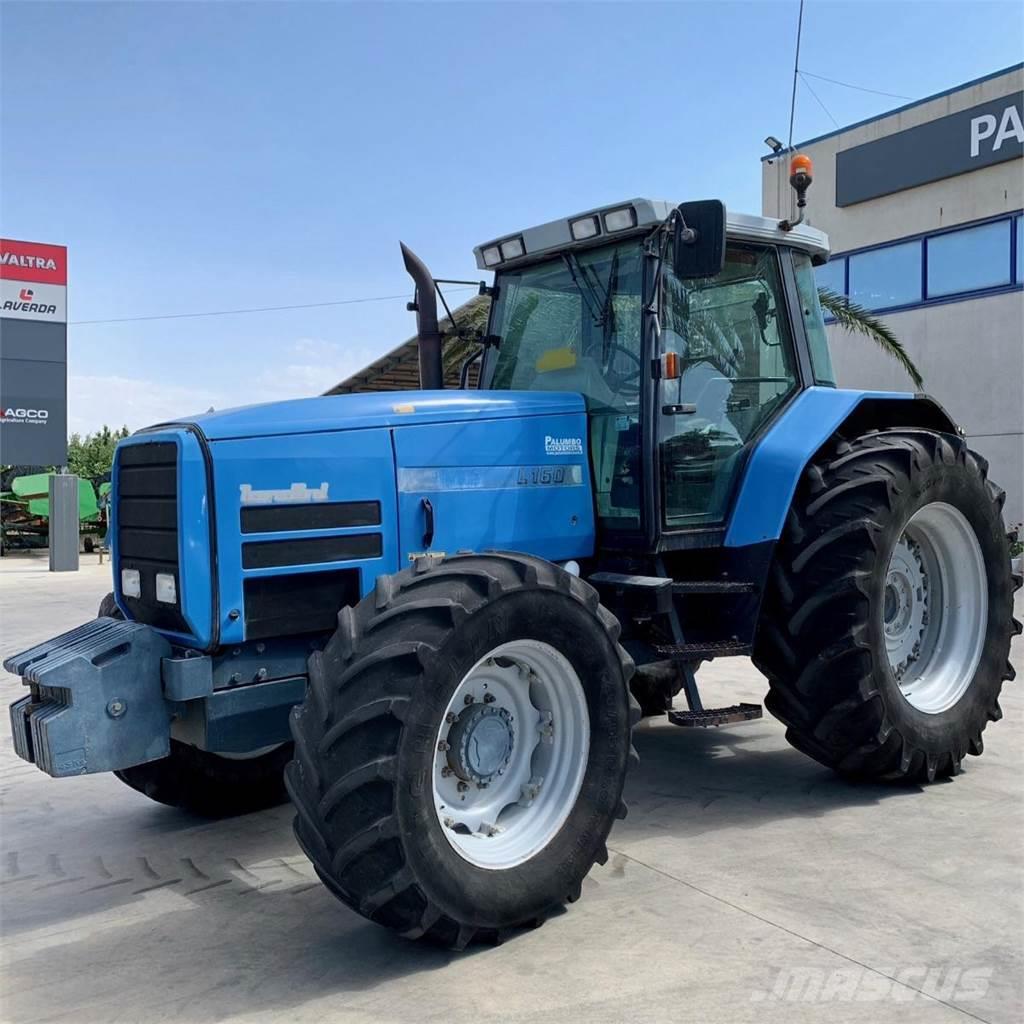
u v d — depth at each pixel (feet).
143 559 10.65
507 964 8.93
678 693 19.51
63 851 12.42
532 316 14.25
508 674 10.11
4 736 18.16
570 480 12.78
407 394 11.95
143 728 9.96
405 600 9.26
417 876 8.57
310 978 8.83
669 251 12.85
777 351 14.46
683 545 12.78
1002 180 41.57
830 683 12.87
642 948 9.12
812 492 13.30
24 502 74.95
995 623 14.73
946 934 9.27
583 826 10.00
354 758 8.57
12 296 62.13
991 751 15.46
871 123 45.50
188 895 10.89
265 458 10.30
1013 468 41.68
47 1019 8.24
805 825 12.32
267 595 10.37
